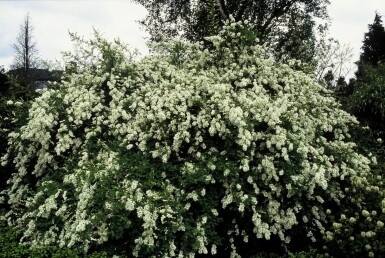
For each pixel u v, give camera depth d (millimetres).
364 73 15047
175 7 16719
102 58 7449
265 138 6273
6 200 8438
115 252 5445
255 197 5828
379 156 8297
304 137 6441
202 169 5844
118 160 5957
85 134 6914
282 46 17031
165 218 5375
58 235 5855
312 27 17391
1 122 8734
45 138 6625
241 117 6074
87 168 5855
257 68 7543
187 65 8203
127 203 5102
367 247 5523
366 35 33094
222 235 6266
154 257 5172
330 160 6949
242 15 16453
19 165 7523
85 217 5480
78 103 6922
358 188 6562
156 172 5906
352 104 12062
